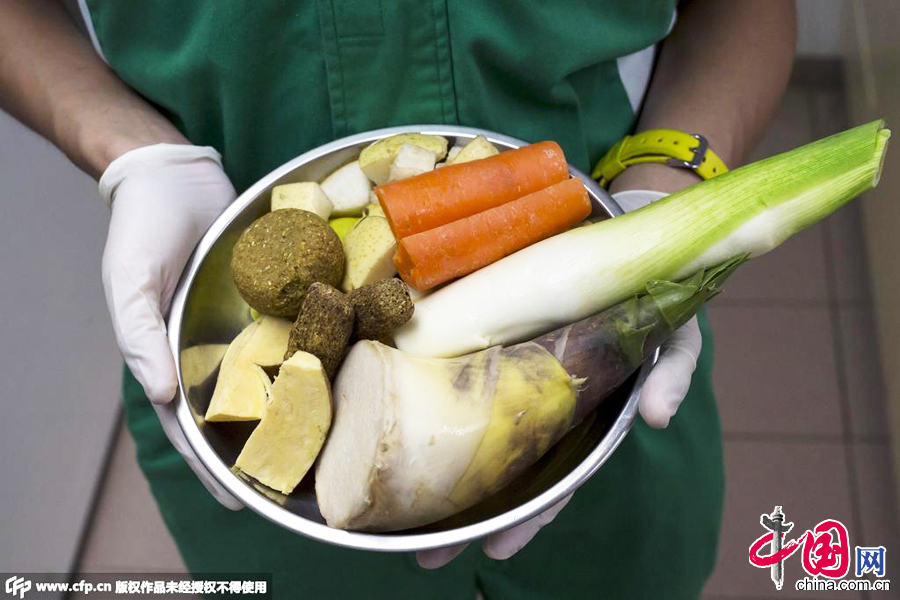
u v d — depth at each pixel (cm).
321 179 90
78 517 186
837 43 226
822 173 78
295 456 75
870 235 200
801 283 208
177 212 90
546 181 84
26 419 181
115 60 92
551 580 126
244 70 87
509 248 82
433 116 91
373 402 70
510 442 70
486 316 78
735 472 187
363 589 126
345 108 90
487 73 89
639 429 111
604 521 118
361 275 83
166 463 116
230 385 79
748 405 195
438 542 67
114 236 87
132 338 81
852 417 192
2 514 174
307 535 69
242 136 94
